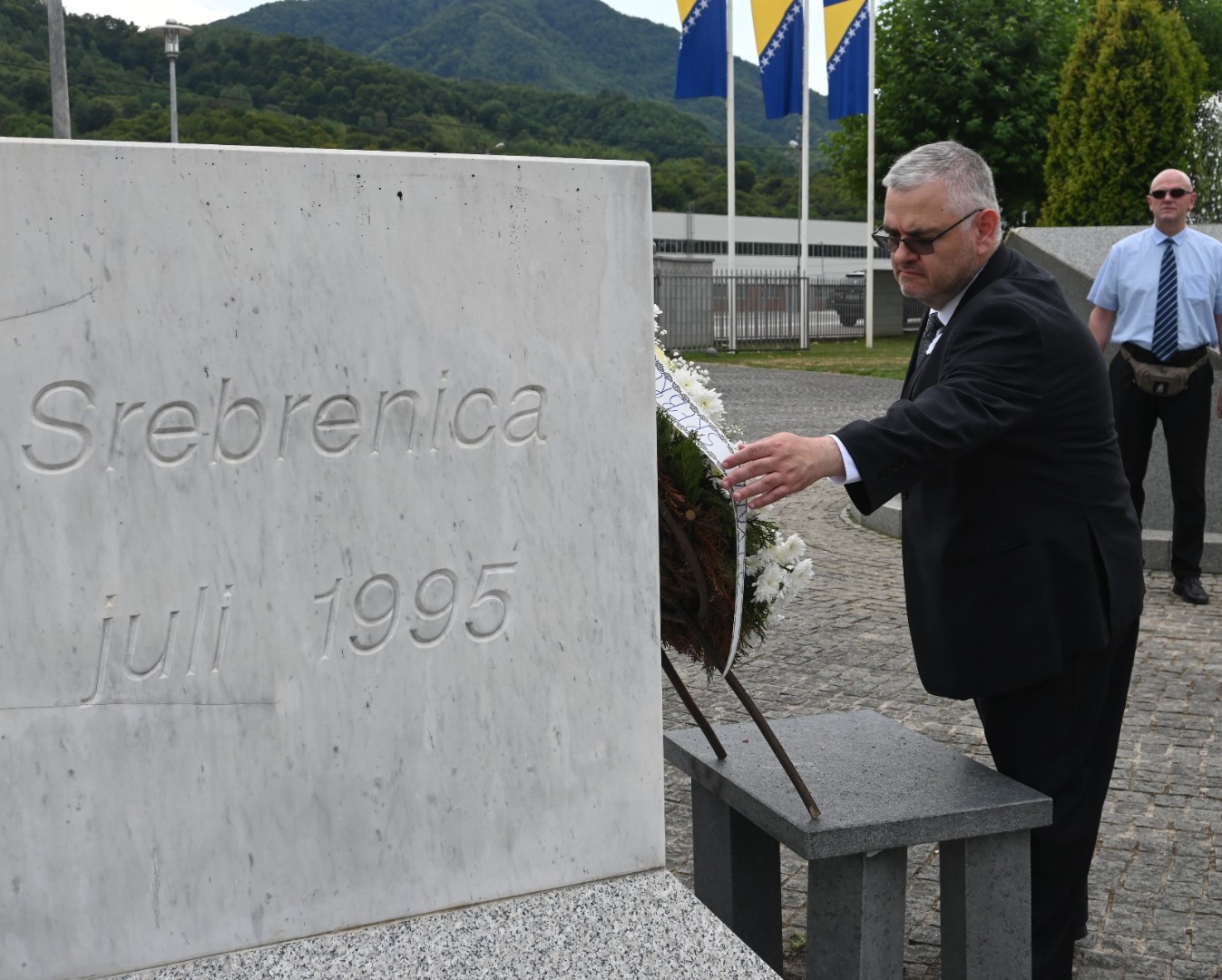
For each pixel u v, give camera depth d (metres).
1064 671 2.67
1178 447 6.48
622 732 2.09
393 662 1.90
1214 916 3.30
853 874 2.45
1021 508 2.61
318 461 1.83
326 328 1.81
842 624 6.25
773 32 26.44
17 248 1.63
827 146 36.97
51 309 1.65
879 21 34.28
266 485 1.80
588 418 2.01
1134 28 23.25
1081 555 2.62
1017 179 34.22
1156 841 3.75
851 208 78.38
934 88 33.84
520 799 2.02
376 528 1.87
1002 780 2.59
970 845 2.52
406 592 1.90
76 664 1.71
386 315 1.84
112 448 1.71
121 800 1.75
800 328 28.89
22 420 1.65
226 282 1.74
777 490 2.26
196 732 1.79
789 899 3.42
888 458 2.33
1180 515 6.59
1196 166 22.94
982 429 2.42
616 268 2.00
